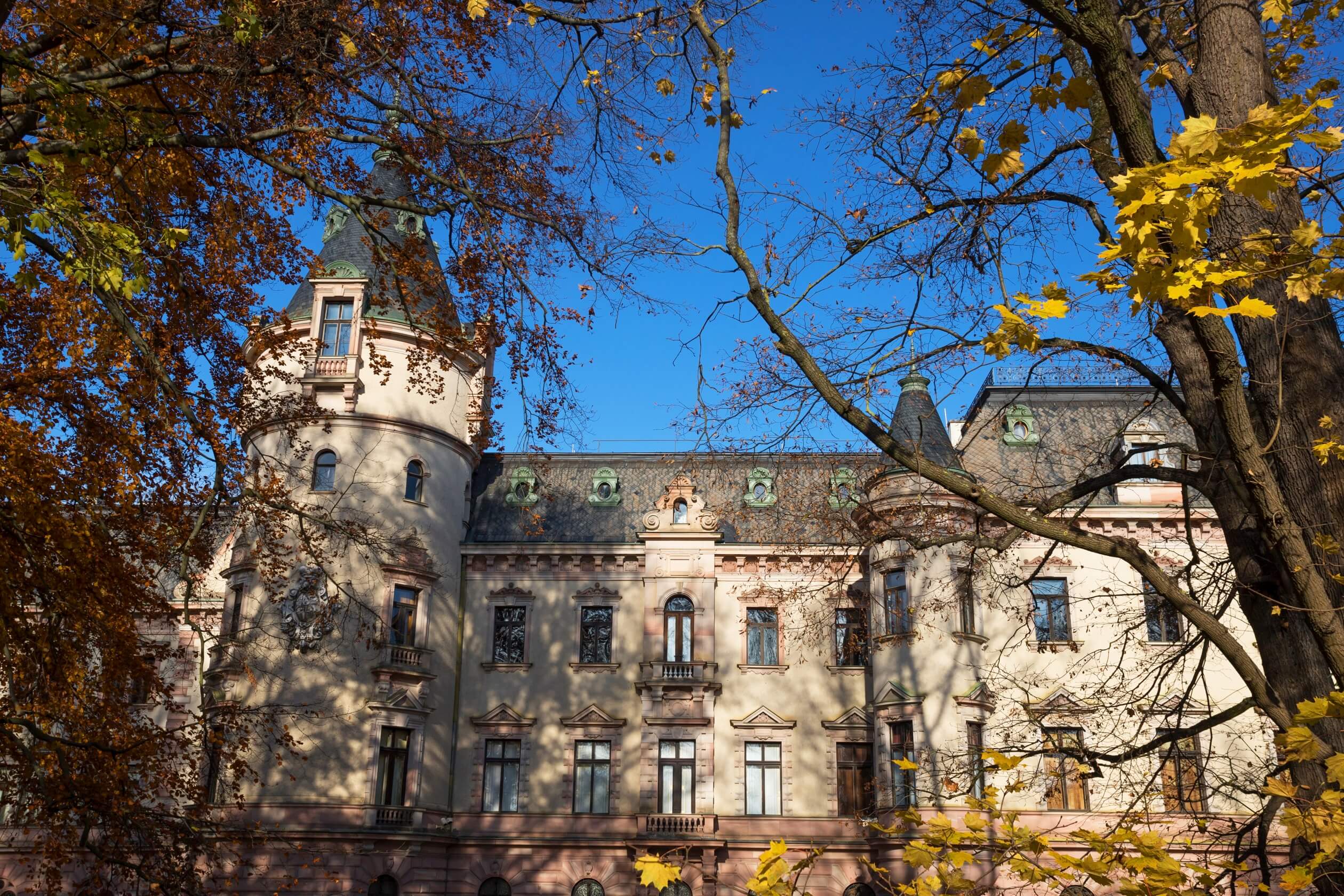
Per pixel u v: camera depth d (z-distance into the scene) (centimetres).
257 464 2059
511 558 3794
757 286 845
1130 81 720
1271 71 898
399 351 3678
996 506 777
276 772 3241
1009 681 3309
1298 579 602
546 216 1622
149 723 2216
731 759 3522
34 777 1702
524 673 3678
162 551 1789
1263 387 790
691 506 3744
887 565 3416
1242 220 770
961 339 976
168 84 1527
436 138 1585
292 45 1379
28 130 1230
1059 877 459
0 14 1098
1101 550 754
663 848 3356
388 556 3466
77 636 1681
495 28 1591
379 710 3359
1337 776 412
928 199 1055
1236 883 595
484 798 3572
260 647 3341
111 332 1577
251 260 1770
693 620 3634
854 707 3522
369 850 3238
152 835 1794
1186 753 3108
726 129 911
